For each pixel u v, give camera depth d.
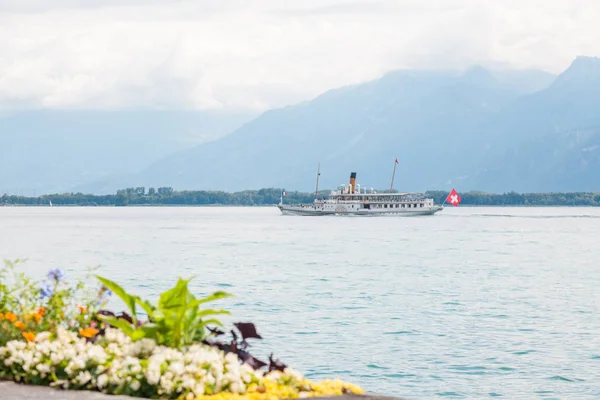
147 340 22.70
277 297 88.00
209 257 158.38
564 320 70.88
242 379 21.31
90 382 21.98
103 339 23.88
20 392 21.34
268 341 58.59
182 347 22.77
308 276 116.38
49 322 24.56
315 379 46.66
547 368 50.38
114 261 146.38
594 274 121.81
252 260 150.75
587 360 52.78
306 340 59.12
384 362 51.41
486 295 91.62
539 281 110.38
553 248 194.88
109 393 21.33
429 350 55.69
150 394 20.97
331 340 59.22
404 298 88.12
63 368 22.52
